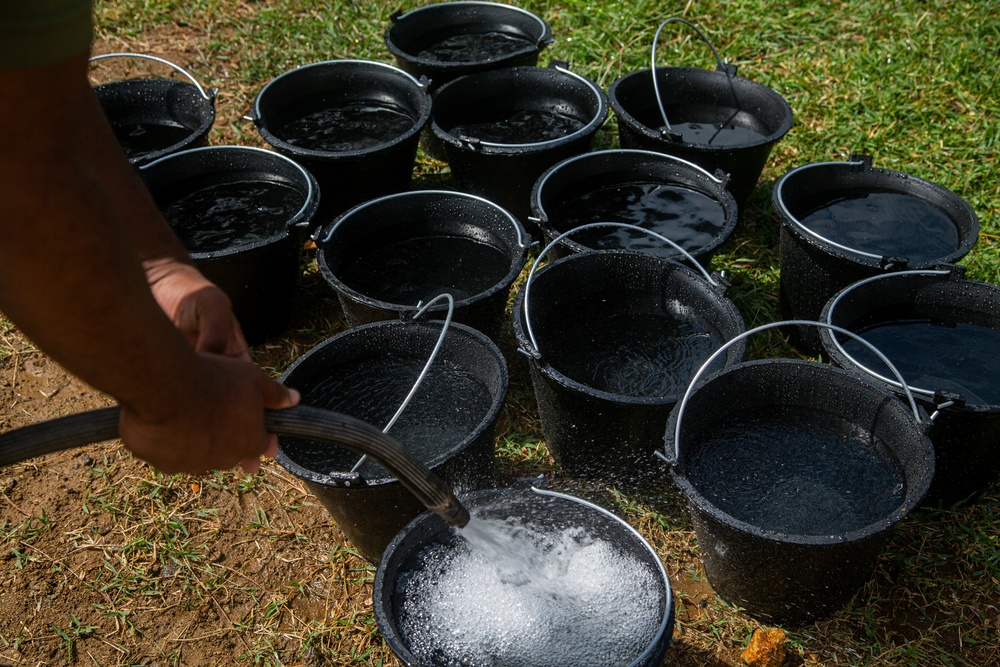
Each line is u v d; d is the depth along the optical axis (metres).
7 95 0.88
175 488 3.41
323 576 3.12
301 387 3.29
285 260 3.82
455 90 4.89
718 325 3.45
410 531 2.60
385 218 4.00
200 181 4.35
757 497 2.92
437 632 2.55
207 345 1.43
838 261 3.52
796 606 2.79
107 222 0.95
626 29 5.77
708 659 2.83
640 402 2.92
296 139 4.85
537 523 2.79
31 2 0.88
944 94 5.22
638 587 2.62
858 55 5.52
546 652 2.51
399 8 5.71
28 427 1.26
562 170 4.20
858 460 3.03
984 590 2.98
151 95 4.82
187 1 6.27
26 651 2.92
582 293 3.63
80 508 3.35
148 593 3.06
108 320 0.98
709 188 4.21
